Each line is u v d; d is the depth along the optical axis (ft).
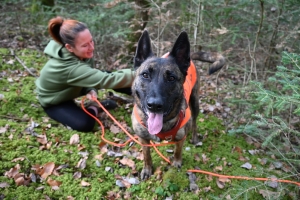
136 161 3.49
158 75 2.65
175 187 3.09
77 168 3.26
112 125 4.05
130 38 5.82
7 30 7.07
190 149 3.72
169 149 3.70
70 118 3.90
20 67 5.39
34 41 6.82
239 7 4.34
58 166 3.24
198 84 3.68
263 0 3.69
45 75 3.80
